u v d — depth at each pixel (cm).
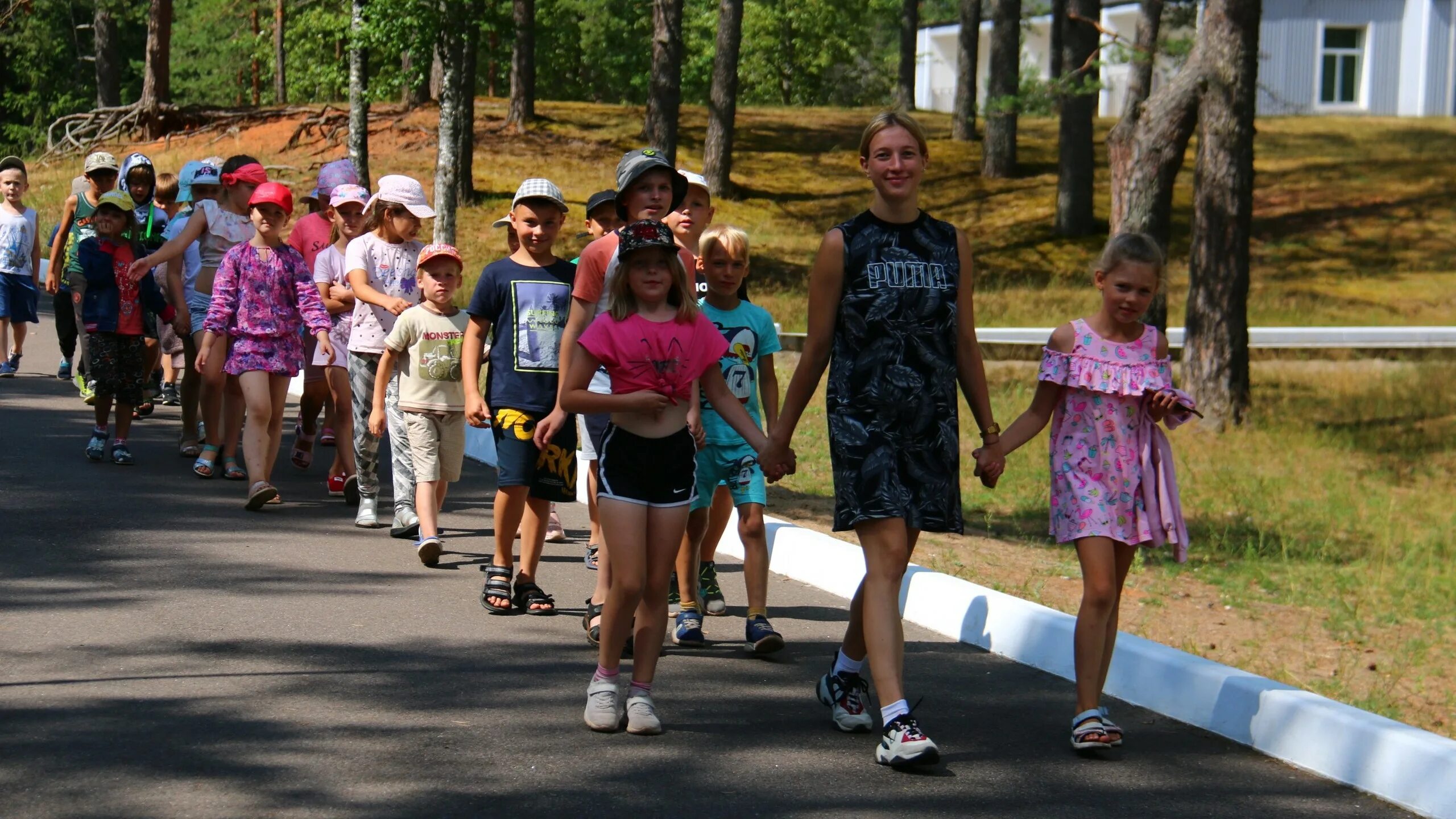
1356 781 653
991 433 696
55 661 754
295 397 1923
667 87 3969
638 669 695
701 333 690
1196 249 2239
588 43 7375
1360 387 2723
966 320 686
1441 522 1678
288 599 914
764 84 7669
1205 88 2231
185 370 1416
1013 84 4772
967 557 1192
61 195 4322
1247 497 1717
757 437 694
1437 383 2734
